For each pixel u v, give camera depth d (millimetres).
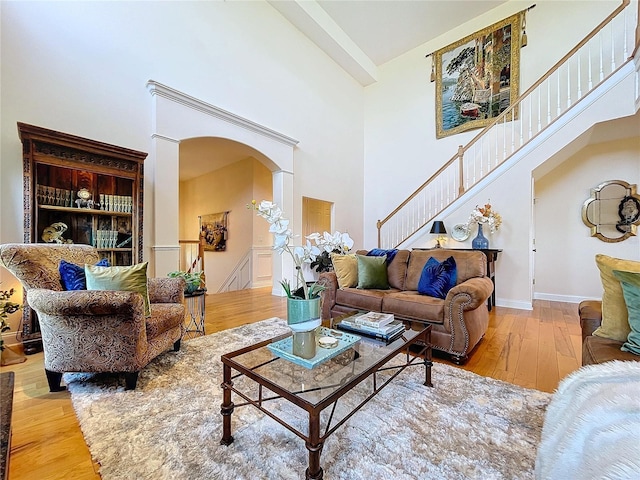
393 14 5461
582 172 4441
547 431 964
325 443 1311
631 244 4109
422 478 1115
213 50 4039
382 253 3568
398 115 6586
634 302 1424
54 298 1680
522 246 4113
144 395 1735
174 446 1303
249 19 4531
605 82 3557
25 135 2348
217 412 1565
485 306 2691
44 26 2682
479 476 1122
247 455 1248
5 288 2482
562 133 3834
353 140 6805
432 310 2342
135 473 1151
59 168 2732
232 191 6625
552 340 2742
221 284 6844
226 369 1366
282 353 1460
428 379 1850
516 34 4992
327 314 3135
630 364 1005
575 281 4500
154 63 3436
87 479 1142
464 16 5469
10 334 2490
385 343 1684
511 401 1661
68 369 1779
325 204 7680
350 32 5922
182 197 8375
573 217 4508
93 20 2982
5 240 2461
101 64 3023
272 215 1539
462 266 2908
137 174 3053
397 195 6562
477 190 4527
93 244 2955
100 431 1406
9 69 2498
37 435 1394
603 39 4207
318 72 5844
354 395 1718
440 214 4953
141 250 3082
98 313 1700
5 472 925
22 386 1864
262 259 6246
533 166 4039
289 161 5109
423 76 6211
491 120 5250
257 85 4633
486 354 2406
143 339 1850
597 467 637
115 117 3111
